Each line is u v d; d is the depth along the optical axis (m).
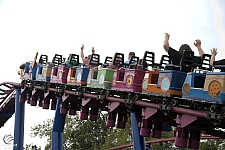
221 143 40.75
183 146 13.94
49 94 26.30
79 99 21.61
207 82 12.52
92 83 20.28
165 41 15.20
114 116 19.16
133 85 16.80
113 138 45.78
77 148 49.19
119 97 18.16
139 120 17.19
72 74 22.81
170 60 16.27
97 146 47.72
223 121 12.89
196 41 15.49
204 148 40.16
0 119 40.72
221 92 11.90
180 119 14.05
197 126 14.04
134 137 17.09
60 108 24.16
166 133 42.59
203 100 12.64
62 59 27.64
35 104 29.95
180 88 14.33
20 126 33.16
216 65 12.90
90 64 21.73
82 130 50.09
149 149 27.27
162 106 14.42
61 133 24.69
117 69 18.50
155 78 15.77
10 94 38.16
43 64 29.12
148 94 15.62
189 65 14.58
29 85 30.00
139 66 16.97
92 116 21.75
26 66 31.67
